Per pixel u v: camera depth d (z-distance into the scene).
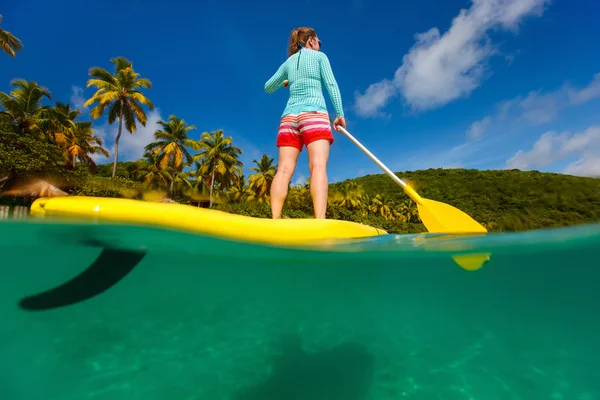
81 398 2.19
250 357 2.96
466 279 4.60
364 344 3.37
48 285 3.53
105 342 2.97
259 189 35.28
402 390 2.48
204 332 3.48
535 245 3.37
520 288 5.09
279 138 2.98
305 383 2.52
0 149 10.89
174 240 2.19
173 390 2.36
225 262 2.97
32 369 2.42
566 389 2.57
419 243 2.84
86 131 27.12
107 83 24.52
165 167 28.75
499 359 3.12
